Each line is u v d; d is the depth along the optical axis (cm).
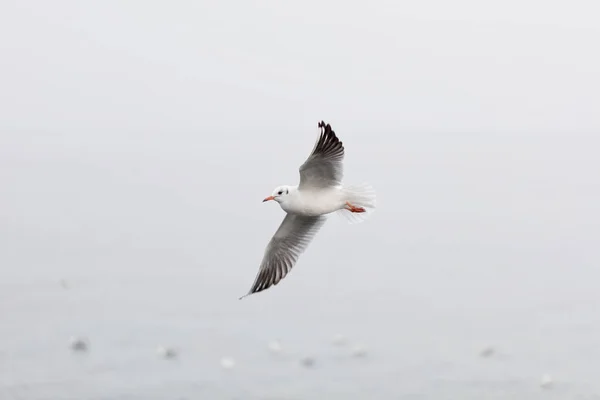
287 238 1625
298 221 1605
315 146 1458
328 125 1443
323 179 1519
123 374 2980
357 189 1539
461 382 2889
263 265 1633
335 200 1526
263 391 2834
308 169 1497
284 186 1539
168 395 2805
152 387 2873
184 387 2861
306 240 1616
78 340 3272
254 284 1628
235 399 2775
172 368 3034
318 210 1527
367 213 1547
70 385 2884
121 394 2812
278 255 1627
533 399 2772
